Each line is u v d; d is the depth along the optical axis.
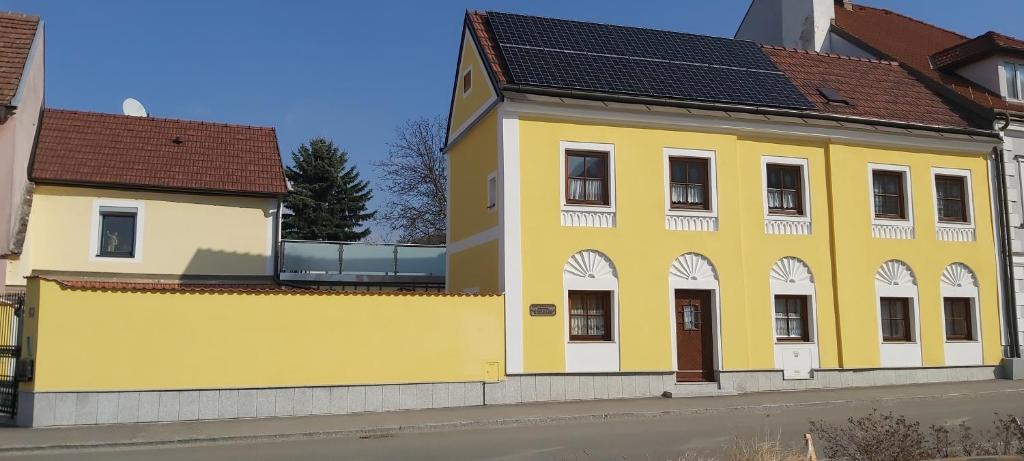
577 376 17.53
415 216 44.25
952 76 25.27
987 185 22.16
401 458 11.16
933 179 21.56
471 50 20.80
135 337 14.52
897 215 21.22
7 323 15.12
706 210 19.11
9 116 18.86
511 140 17.69
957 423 13.95
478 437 13.04
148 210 22.66
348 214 48.50
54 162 22.25
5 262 18.48
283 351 15.43
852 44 27.59
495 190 18.48
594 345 17.77
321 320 15.75
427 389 16.34
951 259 21.45
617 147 18.52
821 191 20.36
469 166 20.59
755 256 19.48
